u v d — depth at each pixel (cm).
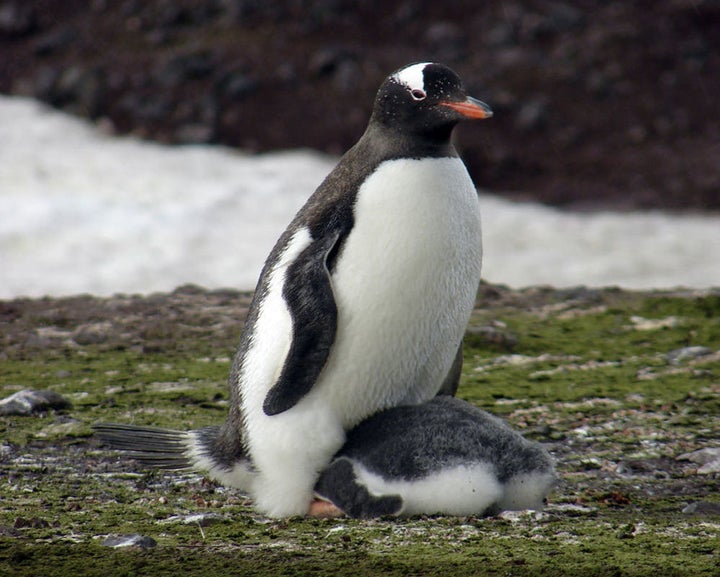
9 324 2173
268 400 1134
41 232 3816
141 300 2397
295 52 5703
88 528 1087
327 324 1127
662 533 1070
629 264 3894
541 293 2511
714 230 4344
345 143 5134
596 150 5228
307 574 937
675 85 5719
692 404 1616
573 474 1318
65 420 1526
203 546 1021
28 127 5012
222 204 4294
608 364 1870
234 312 2277
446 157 1184
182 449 1270
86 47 5712
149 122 5159
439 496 1101
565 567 946
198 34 5872
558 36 6034
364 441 1152
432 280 1159
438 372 1227
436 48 5838
